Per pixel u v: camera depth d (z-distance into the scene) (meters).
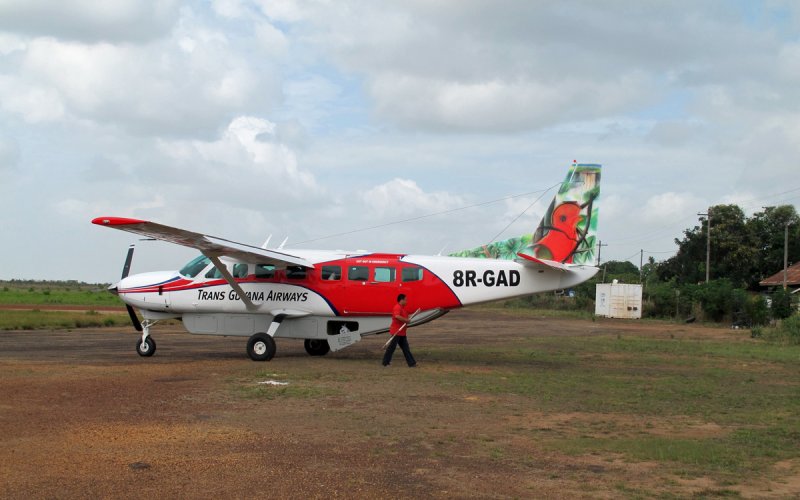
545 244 17.89
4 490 5.79
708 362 18.06
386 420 9.10
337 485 6.09
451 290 17.23
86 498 5.61
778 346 23.33
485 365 16.44
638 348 21.83
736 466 7.06
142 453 7.05
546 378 14.02
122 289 18.06
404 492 5.95
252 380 12.61
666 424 9.40
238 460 6.85
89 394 10.66
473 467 6.82
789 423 9.59
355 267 17.41
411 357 15.62
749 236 63.91
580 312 51.44
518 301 63.03
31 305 50.72
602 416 9.92
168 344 21.41
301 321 17.69
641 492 6.10
